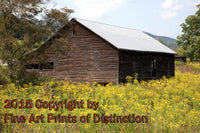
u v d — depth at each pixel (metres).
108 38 22.69
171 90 16.23
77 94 13.83
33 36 18.92
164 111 11.23
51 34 20.11
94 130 8.20
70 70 24.22
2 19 19.22
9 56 18.66
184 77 26.94
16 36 20.12
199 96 14.20
